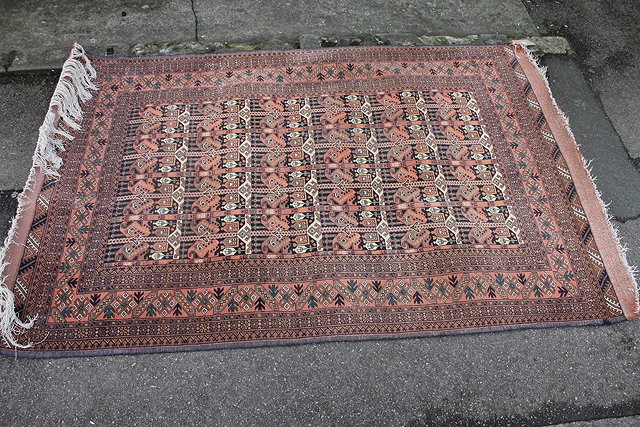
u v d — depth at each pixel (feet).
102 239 7.89
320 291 7.61
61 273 7.54
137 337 7.12
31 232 7.85
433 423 6.83
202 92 9.78
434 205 8.57
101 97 9.61
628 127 10.08
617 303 7.74
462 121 9.71
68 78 9.65
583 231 8.44
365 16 11.55
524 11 11.96
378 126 9.50
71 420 6.60
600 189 9.16
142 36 10.80
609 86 10.73
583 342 7.50
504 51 10.87
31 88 9.83
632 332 7.64
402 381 7.07
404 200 8.61
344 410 6.85
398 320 7.45
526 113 9.93
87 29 10.81
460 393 7.04
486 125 9.70
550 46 11.24
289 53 10.43
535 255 8.13
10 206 8.29
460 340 7.42
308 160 8.98
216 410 6.77
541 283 7.87
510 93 10.21
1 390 6.71
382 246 8.08
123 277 7.57
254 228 8.14
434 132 9.50
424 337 7.38
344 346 7.29
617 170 9.45
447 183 8.86
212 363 7.07
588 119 10.15
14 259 7.58
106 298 7.38
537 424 6.91
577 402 7.06
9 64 10.00
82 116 9.29
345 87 10.02
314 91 9.92
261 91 9.84
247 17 11.33
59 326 7.12
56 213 8.09
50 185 8.38
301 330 7.29
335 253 7.97
